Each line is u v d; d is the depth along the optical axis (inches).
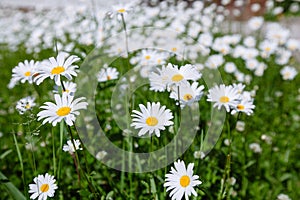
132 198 33.9
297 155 43.1
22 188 38.4
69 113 25.8
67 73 26.6
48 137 40.4
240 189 37.4
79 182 32.0
